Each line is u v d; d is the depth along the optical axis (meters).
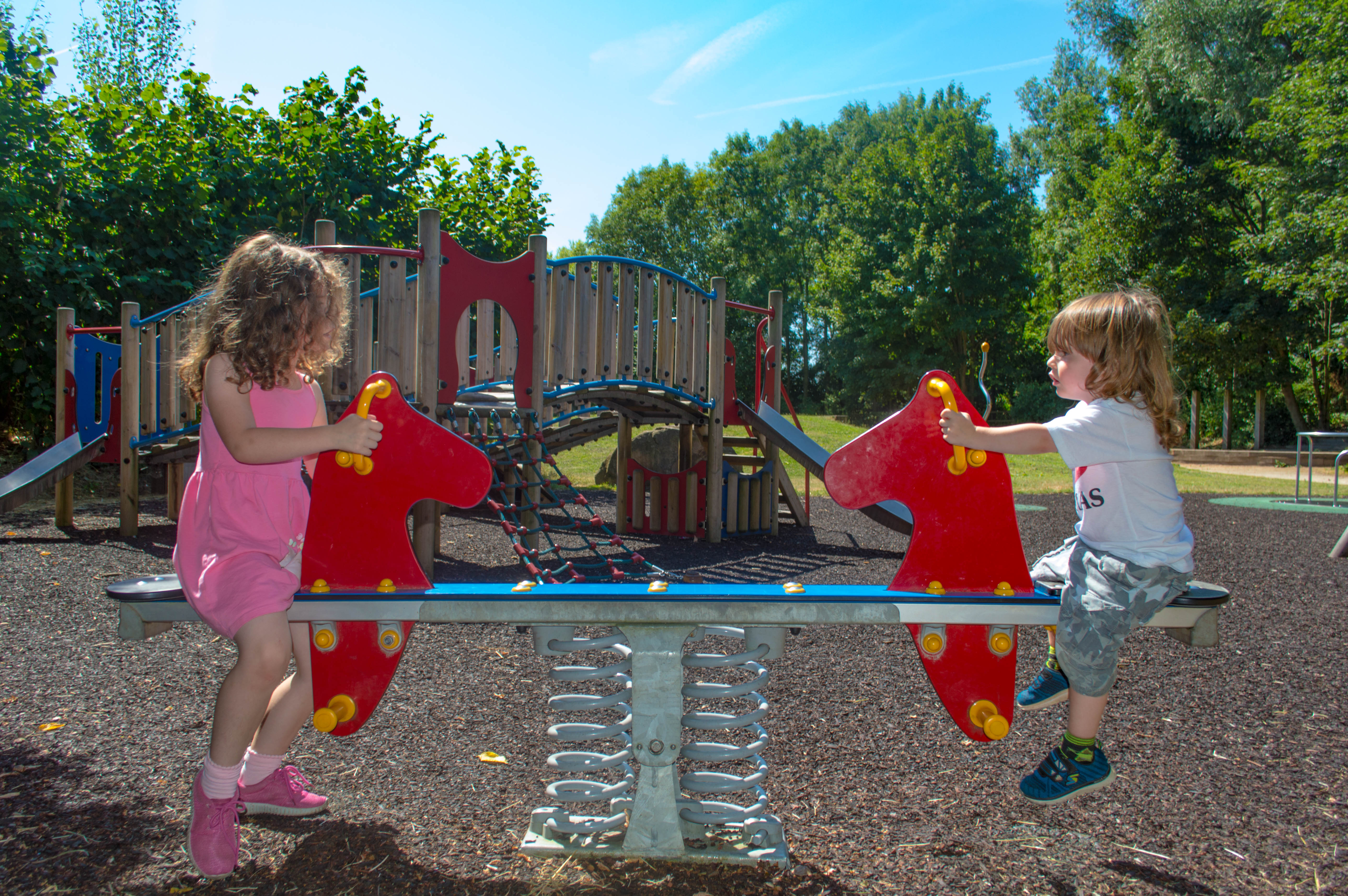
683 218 51.34
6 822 2.24
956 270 37.94
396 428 2.04
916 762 2.77
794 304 51.19
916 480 2.05
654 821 2.09
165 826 2.23
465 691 3.46
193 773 2.60
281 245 2.11
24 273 11.16
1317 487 15.83
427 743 2.89
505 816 2.33
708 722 2.16
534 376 6.28
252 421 2.00
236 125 14.12
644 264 7.41
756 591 2.04
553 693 3.45
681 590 2.04
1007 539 2.05
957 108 43.19
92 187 11.94
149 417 8.01
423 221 5.84
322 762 2.71
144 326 7.98
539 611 1.98
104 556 6.74
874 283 38.50
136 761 2.69
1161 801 2.48
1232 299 25.06
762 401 8.94
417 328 5.93
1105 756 2.10
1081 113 34.53
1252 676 3.79
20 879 1.94
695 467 8.64
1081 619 1.99
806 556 7.46
